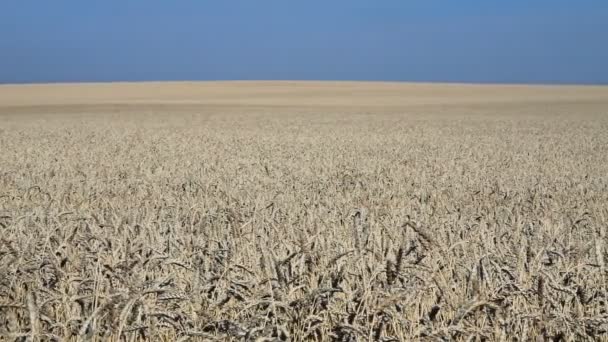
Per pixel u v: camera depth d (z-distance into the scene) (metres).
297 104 80.44
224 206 9.45
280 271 4.71
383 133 36.41
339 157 21.77
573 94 102.00
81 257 5.73
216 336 4.20
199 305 4.73
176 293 4.46
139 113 62.94
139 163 18.80
